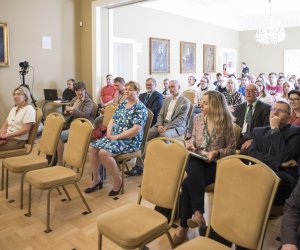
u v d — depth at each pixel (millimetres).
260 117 3256
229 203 1574
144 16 7484
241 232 1515
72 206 2875
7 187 3062
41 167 2939
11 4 5344
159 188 1939
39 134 5277
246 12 9820
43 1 5723
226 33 10562
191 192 2186
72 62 6219
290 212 1428
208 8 9055
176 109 3994
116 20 6855
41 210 2793
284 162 2246
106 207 2857
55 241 2293
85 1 6047
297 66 10508
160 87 8070
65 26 6051
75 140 2711
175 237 2232
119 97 4938
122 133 3137
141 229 1717
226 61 10898
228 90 5605
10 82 5473
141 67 7535
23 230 2445
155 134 3990
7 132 3514
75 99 4594
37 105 5848
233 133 2479
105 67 6055
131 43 7238
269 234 2365
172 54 8359
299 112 2861
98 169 3213
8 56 5371
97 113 4570
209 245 1572
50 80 5965
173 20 8289
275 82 7738
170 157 1916
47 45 5852
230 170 1594
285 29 10508
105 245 2227
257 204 1469
